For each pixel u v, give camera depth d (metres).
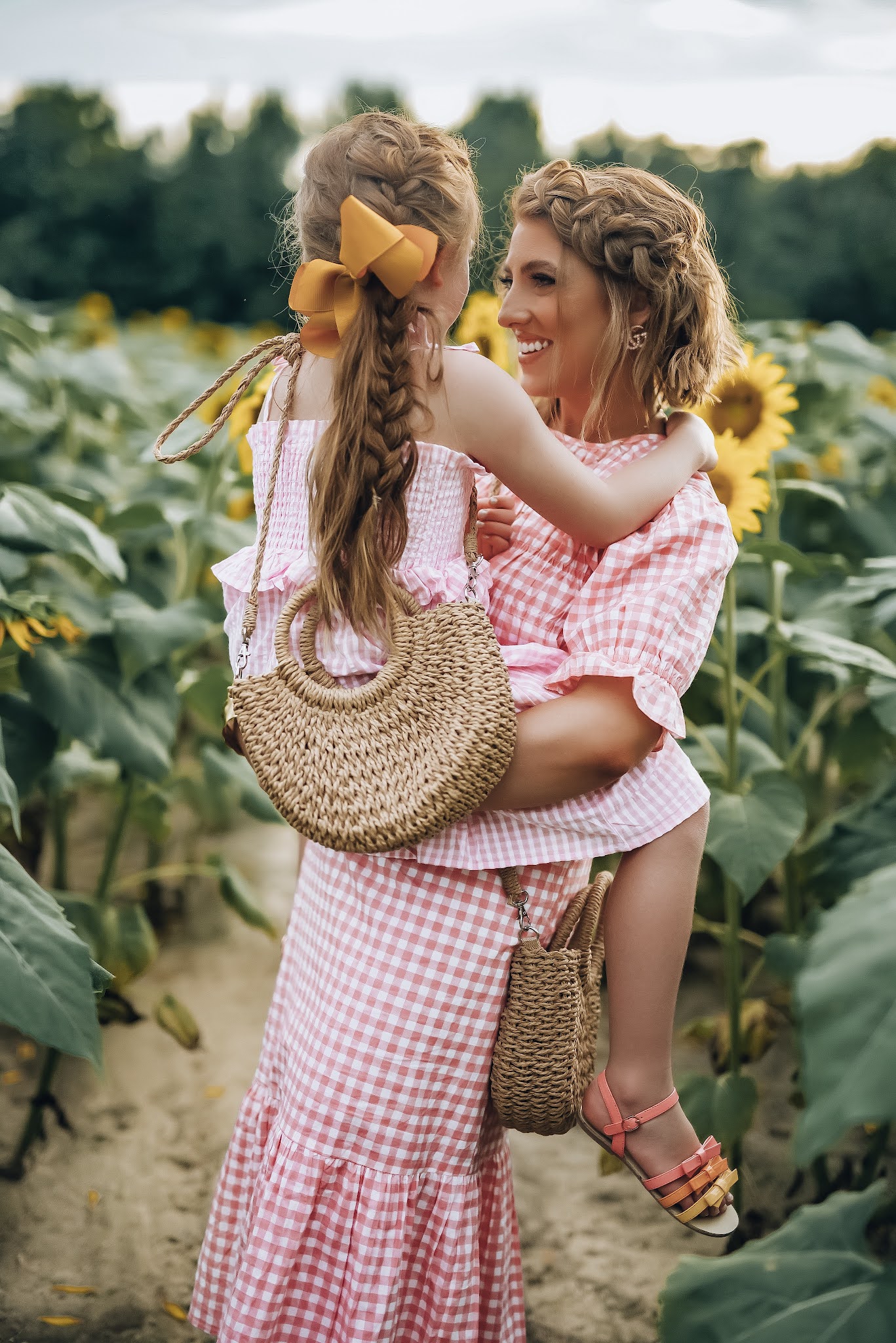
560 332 1.44
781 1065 2.66
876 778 2.68
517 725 1.28
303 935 1.48
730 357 1.55
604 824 1.35
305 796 1.26
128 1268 2.08
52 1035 1.34
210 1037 2.75
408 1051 1.35
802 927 2.34
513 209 1.48
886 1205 1.82
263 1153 1.49
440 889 1.35
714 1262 1.32
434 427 1.30
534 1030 1.35
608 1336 1.96
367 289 1.24
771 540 2.32
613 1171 2.15
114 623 2.22
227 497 2.92
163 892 3.33
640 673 1.29
